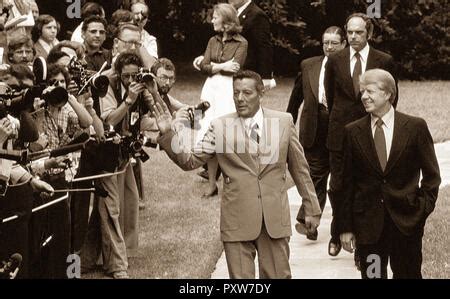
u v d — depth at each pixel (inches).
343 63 649.6
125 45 658.8
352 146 505.7
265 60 832.3
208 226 718.5
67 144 520.1
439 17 1772.9
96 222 609.0
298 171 498.0
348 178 507.5
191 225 722.2
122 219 624.4
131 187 633.0
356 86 644.7
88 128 553.6
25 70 517.0
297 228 685.9
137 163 761.6
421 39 1776.6
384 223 502.9
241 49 820.0
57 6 1478.8
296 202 796.0
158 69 640.4
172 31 1717.5
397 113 504.1
